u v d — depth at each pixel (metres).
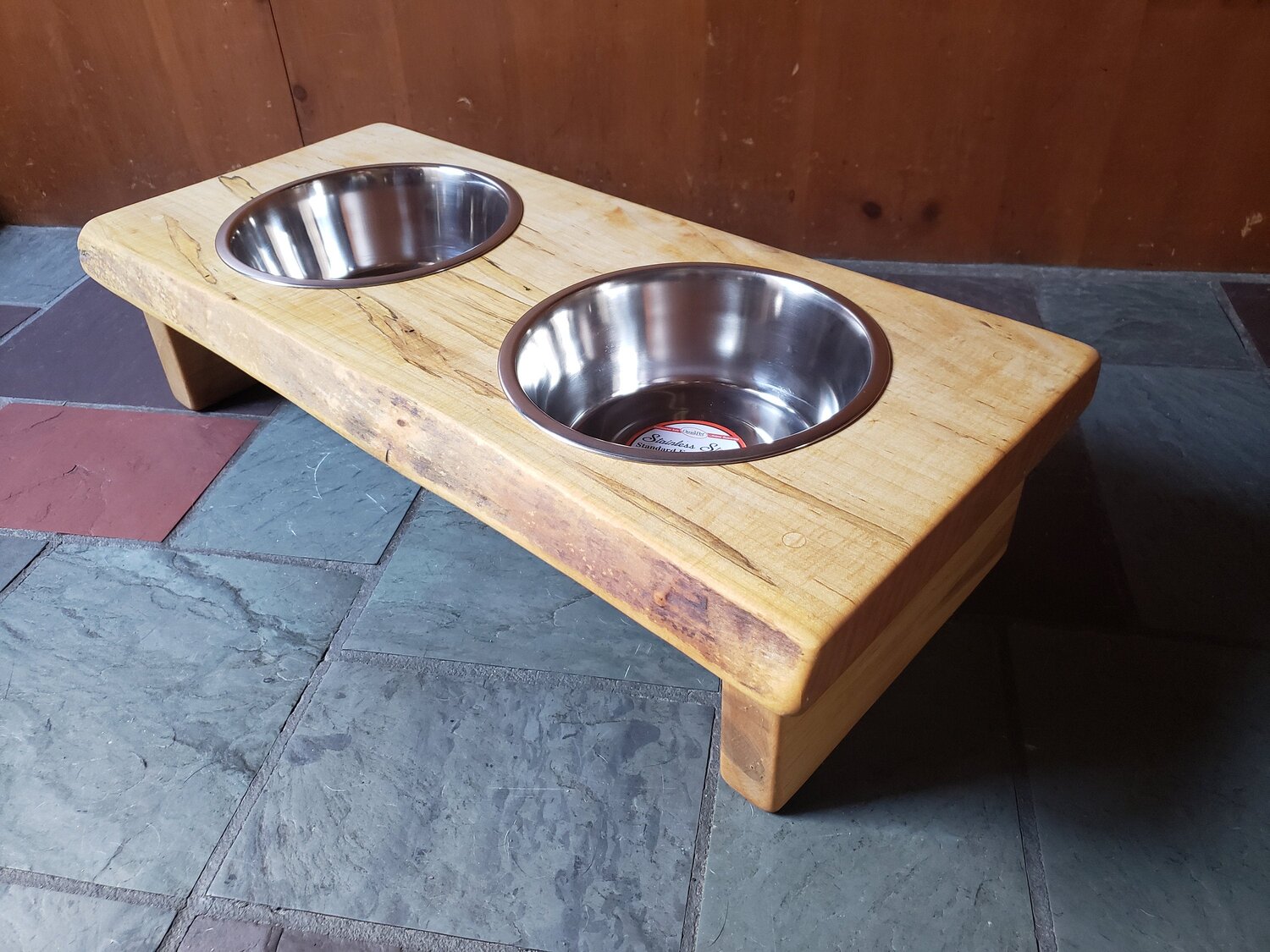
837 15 1.79
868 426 0.88
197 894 0.98
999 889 0.95
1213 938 0.90
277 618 1.28
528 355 1.04
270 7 2.00
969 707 1.12
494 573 1.33
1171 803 1.01
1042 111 1.84
